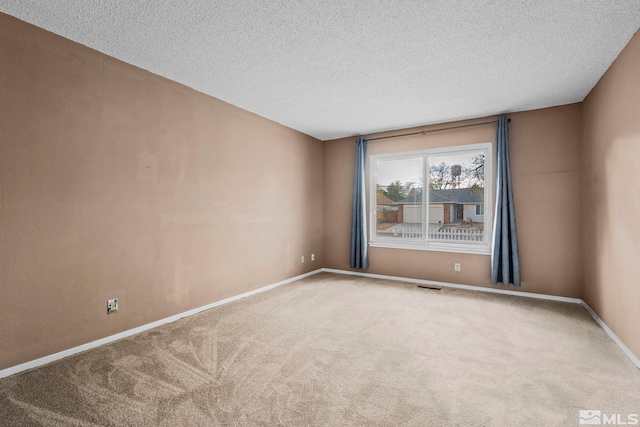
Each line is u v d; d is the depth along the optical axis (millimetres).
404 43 2428
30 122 2193
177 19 2127
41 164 2248
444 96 3514
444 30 2250
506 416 1688
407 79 3082
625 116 2443
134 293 2828
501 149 4008
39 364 2234
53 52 2305
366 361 2307
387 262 5000
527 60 2693
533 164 3934
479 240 4375
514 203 4031
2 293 2078
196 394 1890
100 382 2020
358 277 5102
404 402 1814
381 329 2912
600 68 2828
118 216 2711
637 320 2244
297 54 2604
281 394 1894
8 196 2100
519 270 3945
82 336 2475
